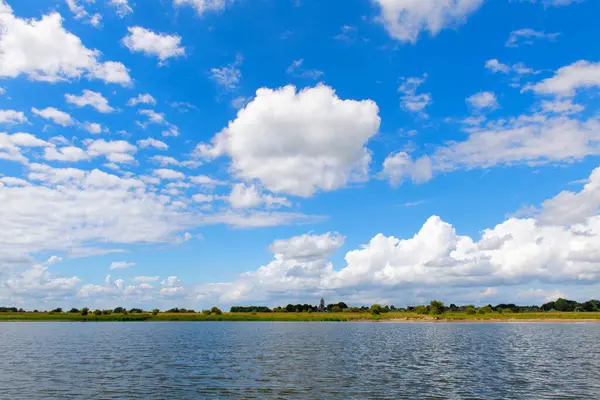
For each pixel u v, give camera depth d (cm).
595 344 9250
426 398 3744
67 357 6944
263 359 6600
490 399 3706
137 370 5425
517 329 16062
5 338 11644
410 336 12312
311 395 3862
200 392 3994
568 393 3953
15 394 3928
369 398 3744
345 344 9475
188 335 13025
